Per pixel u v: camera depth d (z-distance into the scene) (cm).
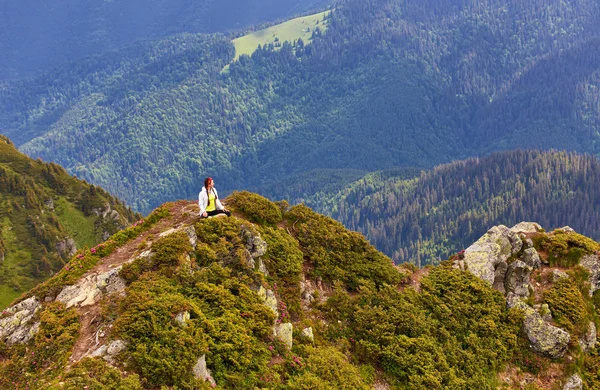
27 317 2294
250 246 2744
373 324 2772
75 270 2458
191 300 2259
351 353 2638
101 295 2288
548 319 3216
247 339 2192
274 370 2195
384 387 2544
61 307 2252
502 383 2902
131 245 2666
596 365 3166
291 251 2953
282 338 2383
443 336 2903
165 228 2797
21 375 1995
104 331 2069
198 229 2670
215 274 2461
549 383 3023
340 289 2941
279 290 2734
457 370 2753
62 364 1948
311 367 2311
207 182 2833
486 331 3064
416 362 2644
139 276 2352
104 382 1794
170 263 2431
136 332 2009
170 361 1927
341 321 2802
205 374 1992
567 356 3134
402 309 2920
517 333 3180
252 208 3178
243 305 2359
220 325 2194
